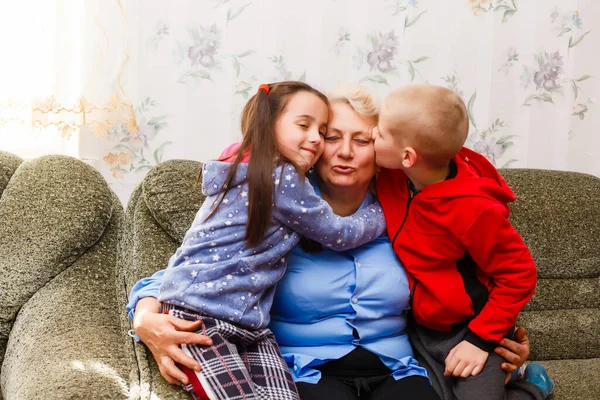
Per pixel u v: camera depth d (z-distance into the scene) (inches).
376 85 78.7
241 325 47.6
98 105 69.7
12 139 70.6
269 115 50.4
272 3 75.7
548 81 82.0
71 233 60.0
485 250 50.6
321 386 49.4
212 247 48.1
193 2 74.2
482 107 81.0
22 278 58.8
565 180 73.0
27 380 45.8
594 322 69.6
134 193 65.0
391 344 53.2
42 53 68.0
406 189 55.1
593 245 70.8
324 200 52.6
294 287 51.8
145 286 51.6
